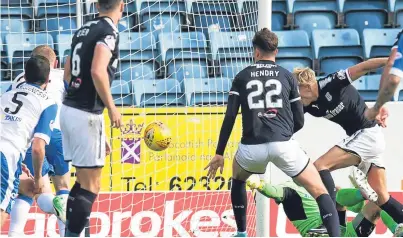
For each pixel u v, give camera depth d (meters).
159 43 36.66
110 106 18.47
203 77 35.28
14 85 24.44
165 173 29.73
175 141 29.81
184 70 33.84
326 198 21.28
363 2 41.78
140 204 29.17
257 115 21.22
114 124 18.58
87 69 18.97
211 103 32.47
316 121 29.53
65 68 20.61
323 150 29.56
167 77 36.16
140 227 29.08
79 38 19.22
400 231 22.95
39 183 22.80
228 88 32.19
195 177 29.78
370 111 19.78
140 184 29.62
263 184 22.17
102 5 19.48
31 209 28.89
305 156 21.47
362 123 24.06
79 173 19.31
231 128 21.78
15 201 24.53
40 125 22.31
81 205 19.17
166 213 29.20
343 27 41.16
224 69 34.12
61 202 23.00
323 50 39.25
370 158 24.22
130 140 29.62
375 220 24.16
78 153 19.17
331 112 23.89
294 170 21.30
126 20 38.34
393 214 23.89
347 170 29.77
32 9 37.75
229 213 29.33
